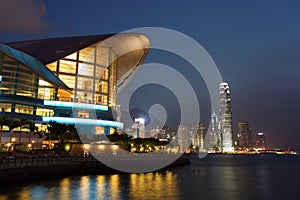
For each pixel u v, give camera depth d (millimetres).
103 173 64000
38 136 83938
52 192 38250
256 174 75000
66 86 106562
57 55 111250
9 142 69812
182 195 39844
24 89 91375
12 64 90625
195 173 72688
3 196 34531
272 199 38344
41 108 93688
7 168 40906
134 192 40844
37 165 47875
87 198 35625
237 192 43531
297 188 48250
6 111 84750
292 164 135375
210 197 39000
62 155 62469
